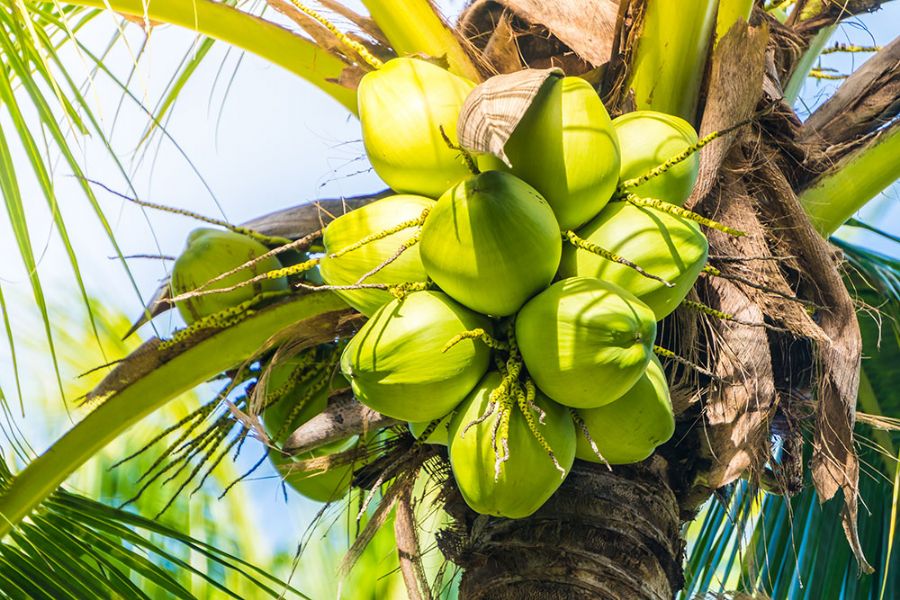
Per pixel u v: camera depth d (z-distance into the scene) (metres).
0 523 3.33
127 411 3.37
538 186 2.92
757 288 3.12
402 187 3.02
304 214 3.44
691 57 3.26
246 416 3.18
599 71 3.31
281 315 3.35
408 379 2.88
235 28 3.39
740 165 3.30
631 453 3.00
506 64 3.42
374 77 3.02
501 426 2.84
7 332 3.08
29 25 3.03
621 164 3.01
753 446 3.18
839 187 3.42
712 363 3.19
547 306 2.85
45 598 3.31
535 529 3.17
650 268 2.92
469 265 2.84
